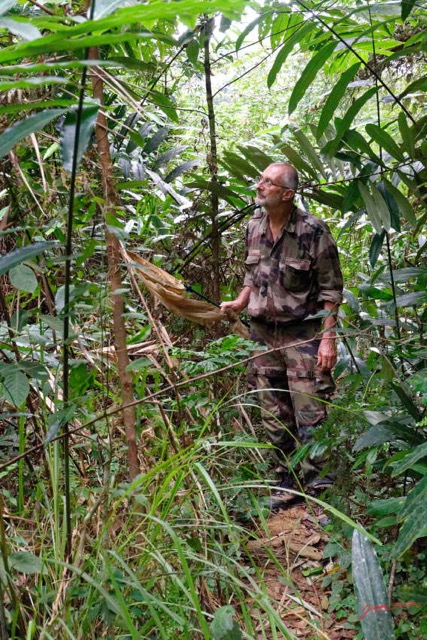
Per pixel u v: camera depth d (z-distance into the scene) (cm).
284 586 252
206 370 270
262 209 336
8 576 148
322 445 224
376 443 215
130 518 186
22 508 199
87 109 104
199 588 196
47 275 225
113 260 195
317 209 514
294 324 327
